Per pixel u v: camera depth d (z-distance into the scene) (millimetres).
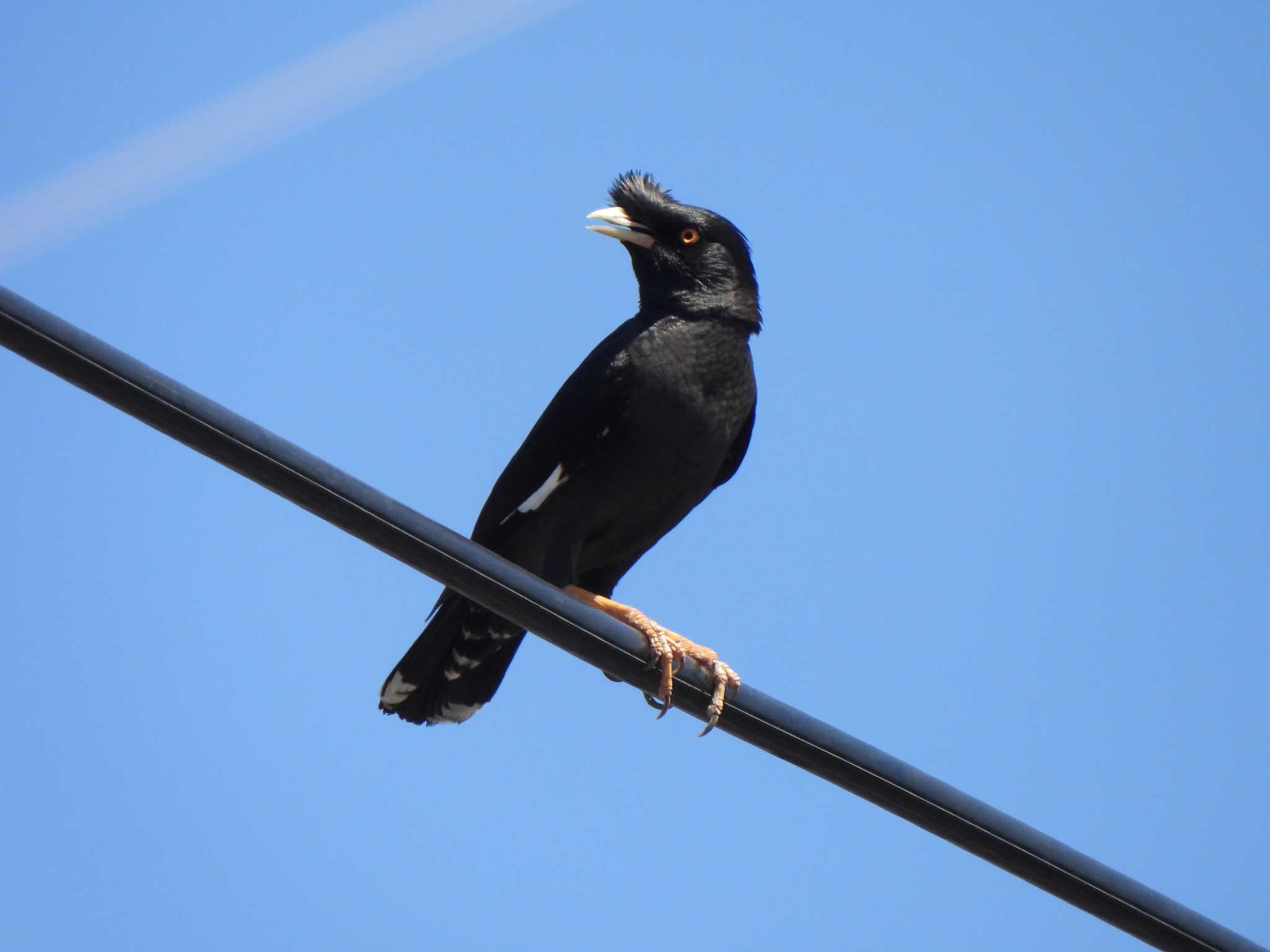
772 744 8789
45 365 7145
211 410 7461
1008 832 8734
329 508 7859
